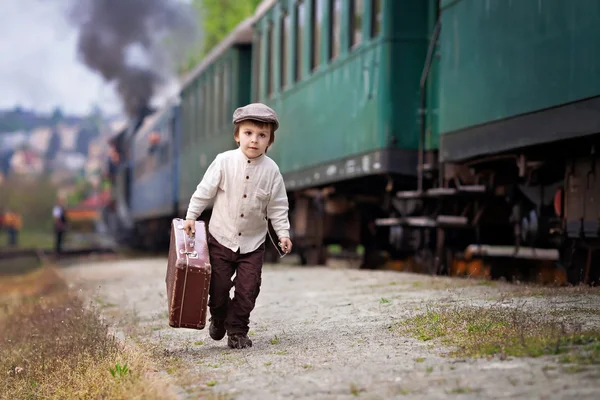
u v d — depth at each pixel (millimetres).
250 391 4312
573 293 7195
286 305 8469
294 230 17125
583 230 8828
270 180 5664
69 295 11258
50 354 6727
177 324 5445
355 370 4594
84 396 4945
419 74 11680
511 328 5227
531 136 8680
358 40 12742
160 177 29859
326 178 14031
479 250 11305
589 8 7703
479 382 3996
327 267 14930
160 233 32562
